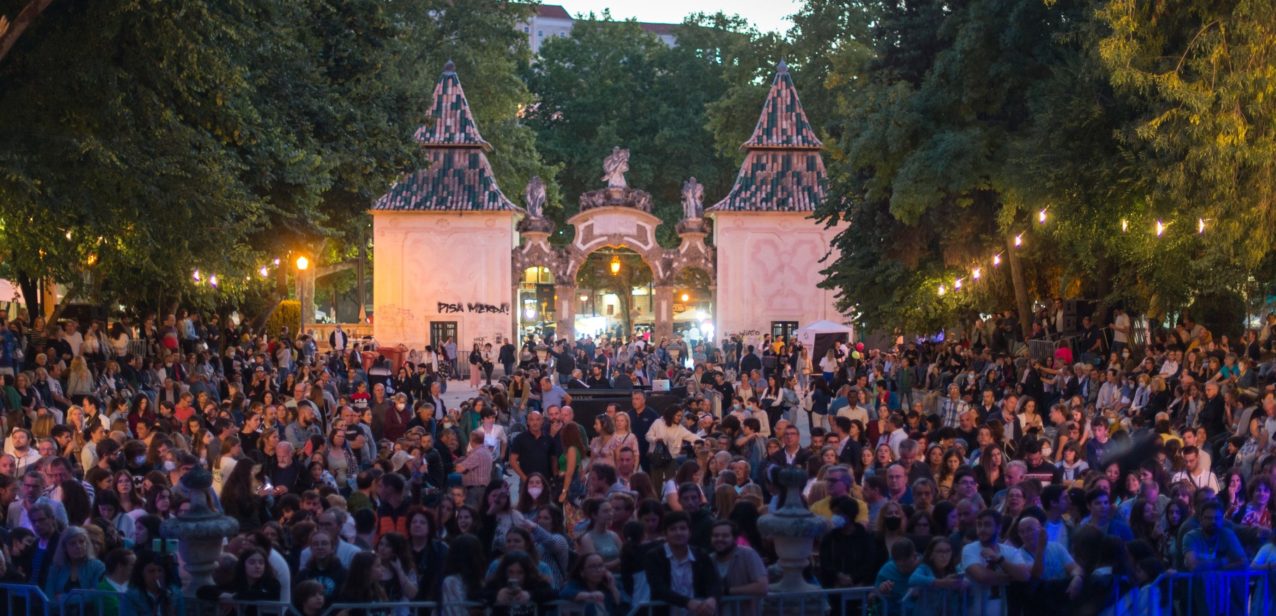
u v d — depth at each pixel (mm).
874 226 37031
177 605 10648
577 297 89250
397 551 11227
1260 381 23266
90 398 19766
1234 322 30078
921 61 35000
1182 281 28125
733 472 14719
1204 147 22828
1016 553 11117
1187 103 22859
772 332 55750
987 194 33562
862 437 20078
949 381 33156
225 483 14188
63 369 24438
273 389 27453
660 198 82438
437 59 64812
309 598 10180
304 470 15844
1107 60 23734
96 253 24031
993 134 31141
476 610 10469
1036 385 28625
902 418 20219
